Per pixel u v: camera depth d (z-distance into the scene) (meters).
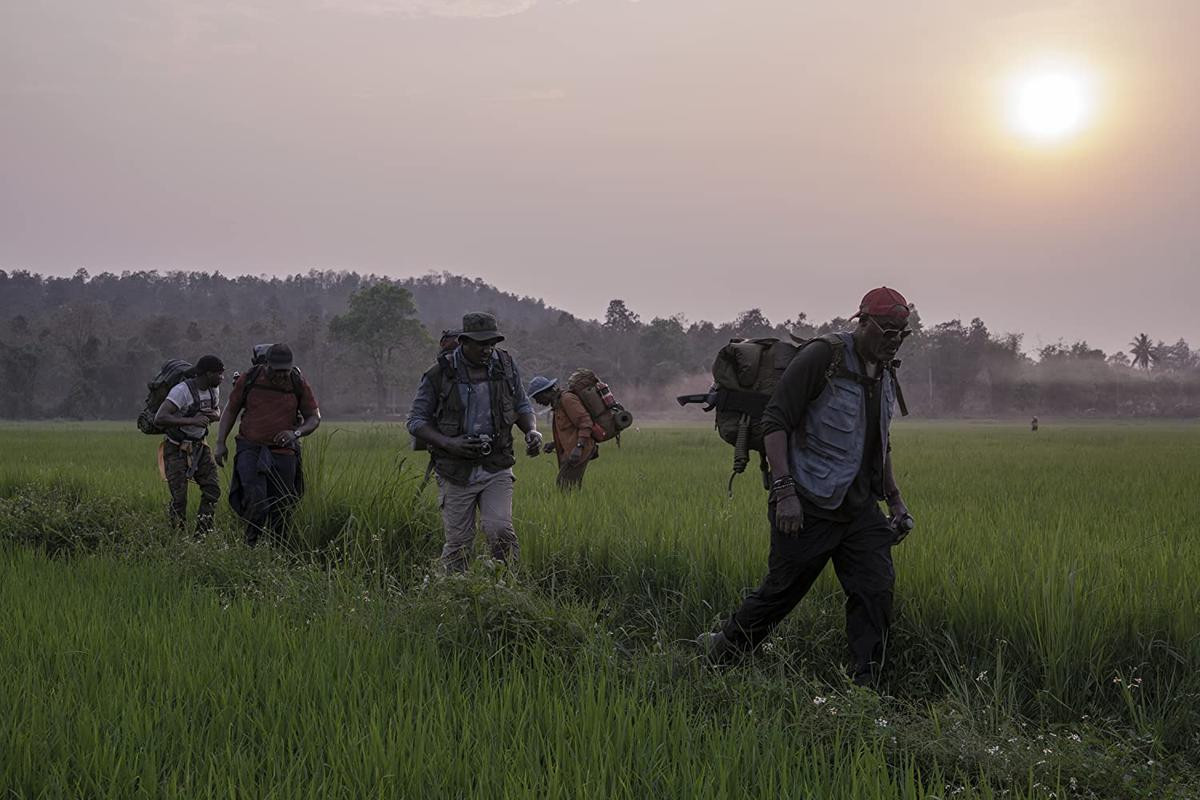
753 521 8.51
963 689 4.87
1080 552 6.80
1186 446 33.84
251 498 8.88
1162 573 6.17
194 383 9.70
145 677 4.45
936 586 5.88
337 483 9.26
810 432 5.09
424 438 7.34
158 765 3.53
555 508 9.45
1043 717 4.71
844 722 4.13
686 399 5.48
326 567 7.98
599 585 7.24
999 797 3.59
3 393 150.50
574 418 11.95
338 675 4.45
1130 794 3.73
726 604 6.40
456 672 4.59
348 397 174.75
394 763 3.46
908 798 3.38
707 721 4.02
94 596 6.05
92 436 36.53
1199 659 5.00
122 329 184.88
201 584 6.86
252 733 3.77
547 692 4.27
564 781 3.37
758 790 3.43
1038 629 5.18
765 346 5.41
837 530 5.10
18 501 9.88
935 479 16.05
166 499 11.23
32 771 3.43
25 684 4.19
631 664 4.96
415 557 8.28
